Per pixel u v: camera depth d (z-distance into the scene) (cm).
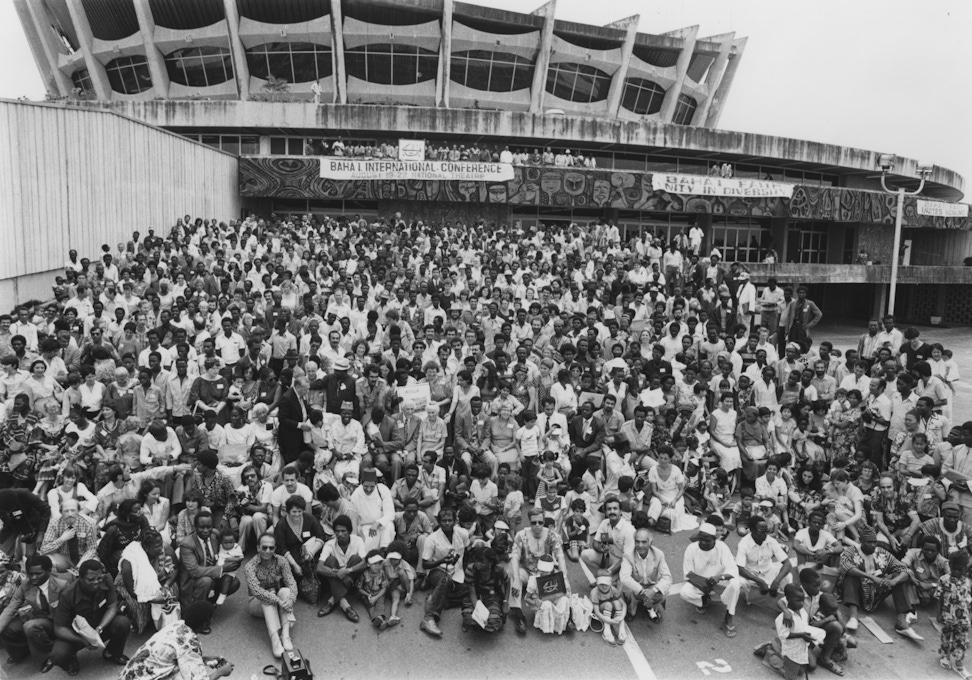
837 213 3416
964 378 1984
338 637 712
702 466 1048
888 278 3362
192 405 1057
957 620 685
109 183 1802
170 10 3403
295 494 774
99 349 1100
